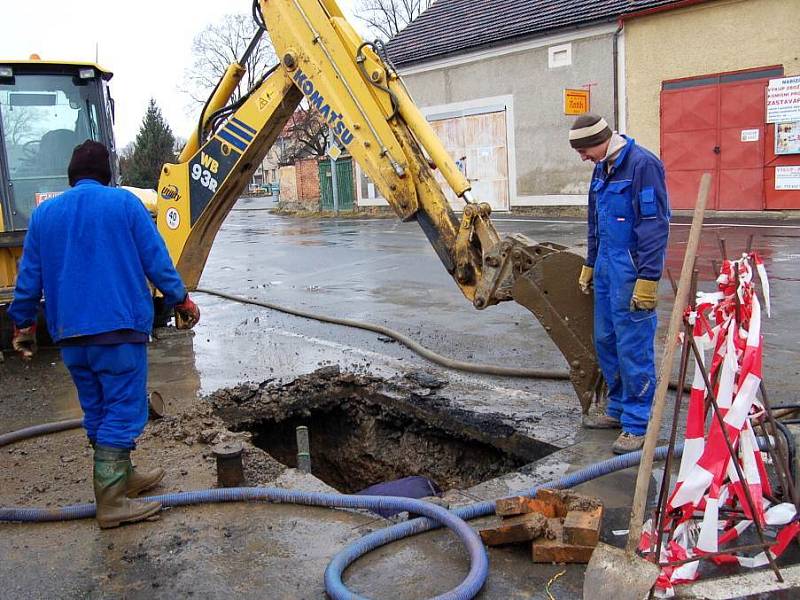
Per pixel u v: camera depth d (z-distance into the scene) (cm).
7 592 332
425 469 564
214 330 880
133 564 351
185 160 747
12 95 804
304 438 484
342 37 573
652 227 421
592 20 1836
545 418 527
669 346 284
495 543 342
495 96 2116
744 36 1609
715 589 306
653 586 282
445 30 2289
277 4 601
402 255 1445
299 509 400
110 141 849
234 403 603
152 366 725
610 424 497
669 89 1747
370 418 620
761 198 1631
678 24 1705
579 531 328
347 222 2395
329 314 937
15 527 393
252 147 680
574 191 1978
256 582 332
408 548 351
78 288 372
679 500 318
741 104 1633
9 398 641
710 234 1384
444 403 570
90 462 479
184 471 458
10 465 479
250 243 1916
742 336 316
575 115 1900
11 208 806
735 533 336
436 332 807
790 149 1569
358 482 619
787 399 524
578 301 487
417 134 540
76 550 367
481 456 540
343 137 576
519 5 2119
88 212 376
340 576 322
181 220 727
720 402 315
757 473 326
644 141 1817
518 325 819
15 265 783
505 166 2133
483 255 518
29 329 409
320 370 660
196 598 321
